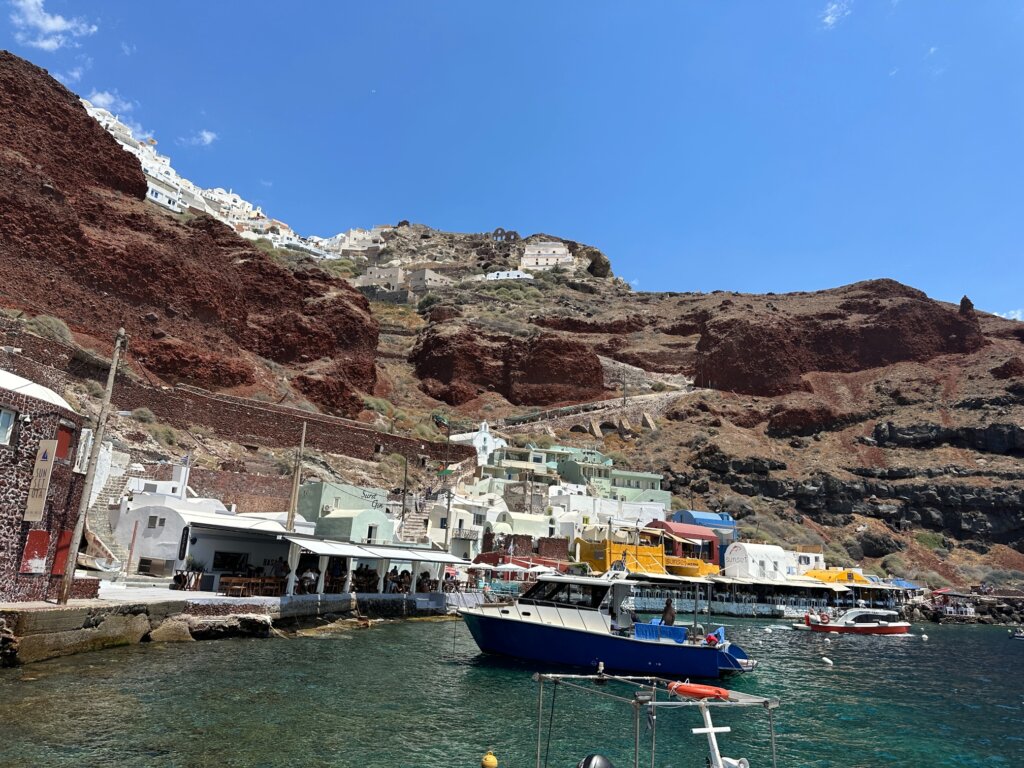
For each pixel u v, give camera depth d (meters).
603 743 20.73
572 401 150.38
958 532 112.81
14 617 21.72
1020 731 26.81
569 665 31.42
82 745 16.05
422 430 107.88
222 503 51.94
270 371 96.38
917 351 170.00
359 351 115.19
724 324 175.12
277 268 110.19
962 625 82.25
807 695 31.36
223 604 32.25
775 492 117.31
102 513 40.75
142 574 37.53
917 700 31.95
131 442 55.56
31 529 24.39
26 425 24.20
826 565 97.38
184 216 112.06
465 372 149.00
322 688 24.00
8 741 15.73
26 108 84.25
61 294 74.00
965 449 128.38
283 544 45.62
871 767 20.83
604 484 102.00
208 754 16.44
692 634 32.75
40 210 74.56
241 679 23.97
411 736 19.58
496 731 20.98
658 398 148.50
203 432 70.62
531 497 87.31
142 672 23.22
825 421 142.75
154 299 84.31
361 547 43.72
